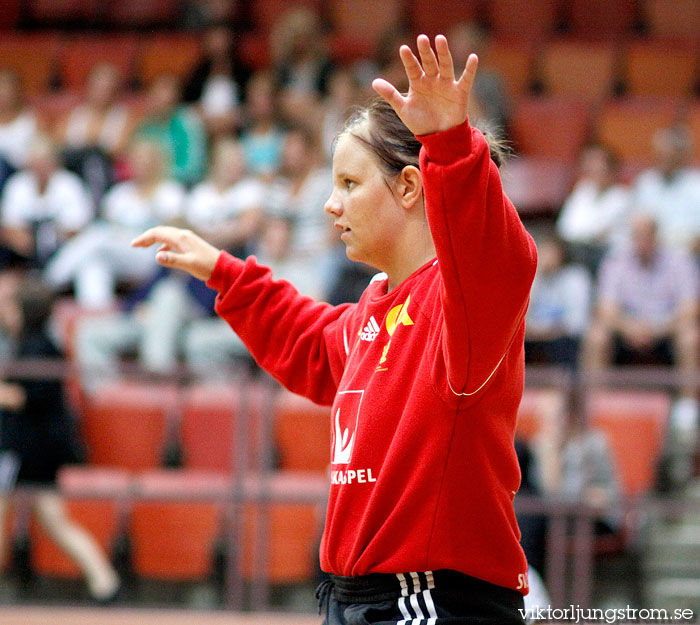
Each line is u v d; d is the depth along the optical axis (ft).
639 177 81.56
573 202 77.46
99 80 88.89
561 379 55.62
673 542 55.72
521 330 18.63
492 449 18.71
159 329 63.52
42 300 58.18
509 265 16.96
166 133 82.07
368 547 18.97
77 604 55.83
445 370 18.20
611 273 67.10
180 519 57.00
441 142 16.46
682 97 98.94
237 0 106.11
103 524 57.06
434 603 18.65
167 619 53.36
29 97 94.48
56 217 76.28
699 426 57.62
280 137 81.25
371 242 20.08
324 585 20.83
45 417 55.47
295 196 72.69
